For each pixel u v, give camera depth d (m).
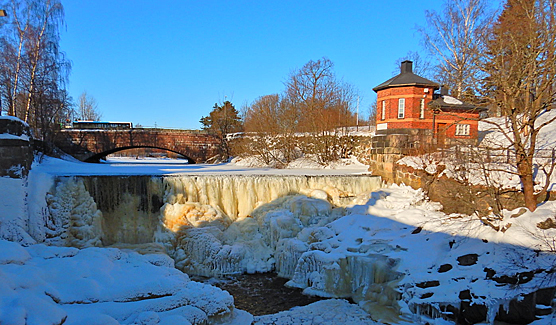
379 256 14.66
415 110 23.66
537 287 10.31
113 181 18.80
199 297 10.22
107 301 9.45
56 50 31.56
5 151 15.78
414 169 20.00
